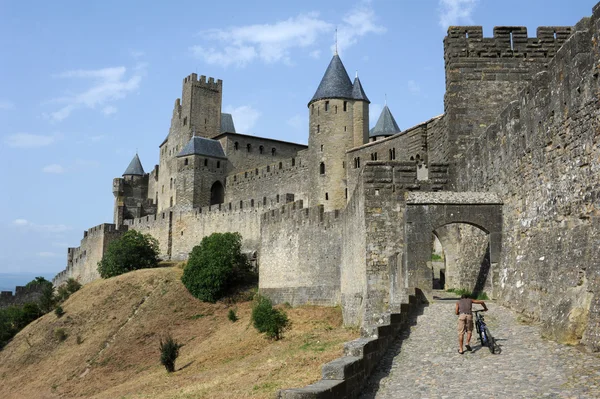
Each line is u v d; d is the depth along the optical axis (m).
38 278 116.25
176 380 36.97
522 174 23.58
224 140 112.88
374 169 28.19
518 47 32.44
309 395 12.88
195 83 124.12
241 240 82.38
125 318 65.38
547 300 20.28
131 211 130.12
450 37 32.75
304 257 56.09
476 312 18.62
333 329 39.16
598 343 15.91
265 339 42.41
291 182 92.81
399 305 21.64
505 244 25.03
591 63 18.23
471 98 32.16
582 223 18.56
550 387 13.96
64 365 58.47
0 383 60.75
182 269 76.81
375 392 15.45
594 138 18.00
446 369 16.38
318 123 87.06
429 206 25.89
